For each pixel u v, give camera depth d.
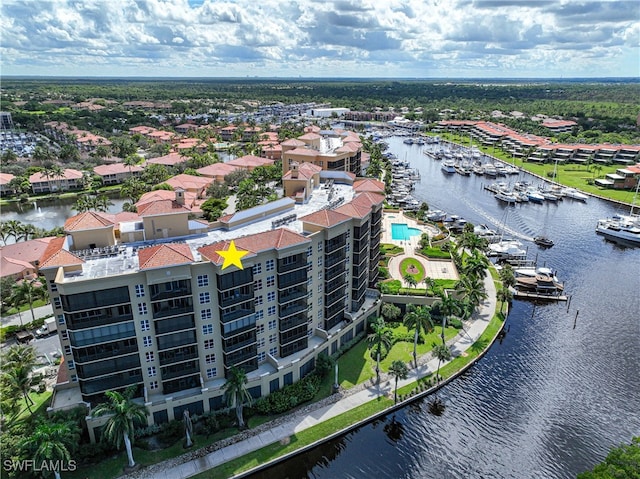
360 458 58.03
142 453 54.94
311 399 65.19
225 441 57.12
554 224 150.62
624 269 116.25
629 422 64.88
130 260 56.84
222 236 67.06
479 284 87.31
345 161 133.75
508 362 77.56
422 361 75.19
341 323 78.06
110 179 190.38
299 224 73.25
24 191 173.75
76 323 51.09
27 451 49.62
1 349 75.31
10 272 93.81
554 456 59.06
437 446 60.22
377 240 87.62
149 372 57.53
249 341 62.22
